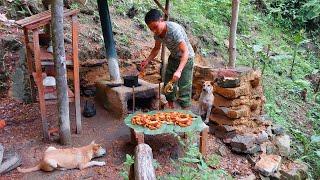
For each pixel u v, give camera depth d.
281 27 10.70
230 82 4.73
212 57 7.86
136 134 4.01
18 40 6.19
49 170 3.93
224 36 8.83
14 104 5.37
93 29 7.12
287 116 7.12
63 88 4.28
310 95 8.27
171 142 4.51
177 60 4.65
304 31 10.59
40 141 4.52
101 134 4.77
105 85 5.37
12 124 4.89
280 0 11.17
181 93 4.89
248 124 4.93
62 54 4.18
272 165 4.48
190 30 8.30
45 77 4.74
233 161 4.54
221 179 4.08
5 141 4.48
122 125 5.01
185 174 3.88
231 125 4.81
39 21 4.12
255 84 5.11
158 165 3.75
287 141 5.25
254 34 9.68
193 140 4.30
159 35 4.52
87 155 4.09
